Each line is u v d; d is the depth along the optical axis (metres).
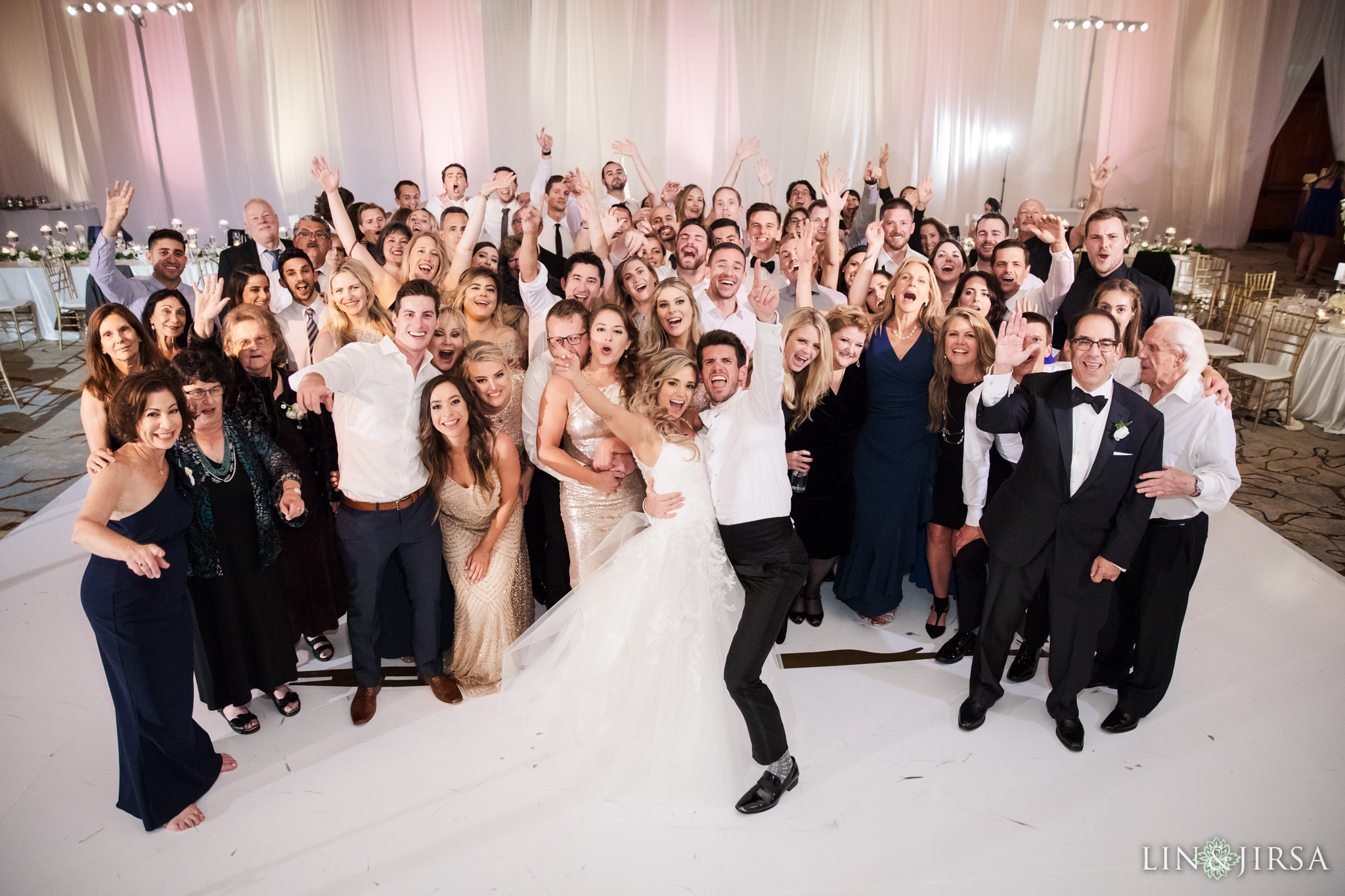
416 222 5.40
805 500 3.35
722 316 3.67
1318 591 3.83
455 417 2.75
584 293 3.48
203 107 9.80
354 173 10.09
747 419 2.53
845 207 6.41
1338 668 3.25
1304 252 10.50
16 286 7.62
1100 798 2.59
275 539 2.73
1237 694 3.10
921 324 3.33
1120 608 2.97
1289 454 5.61
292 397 3.12
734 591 2.63
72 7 9.44
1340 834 2.45
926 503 3.57
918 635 3.53
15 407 6.27
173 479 2.39
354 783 2.65
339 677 3.22
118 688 2.31
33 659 3.31
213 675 2.71
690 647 2.55
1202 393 2.66
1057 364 3.21
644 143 10.21
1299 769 2.71
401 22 9.71
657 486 2.55
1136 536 2.55
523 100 9.96
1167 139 11.45
